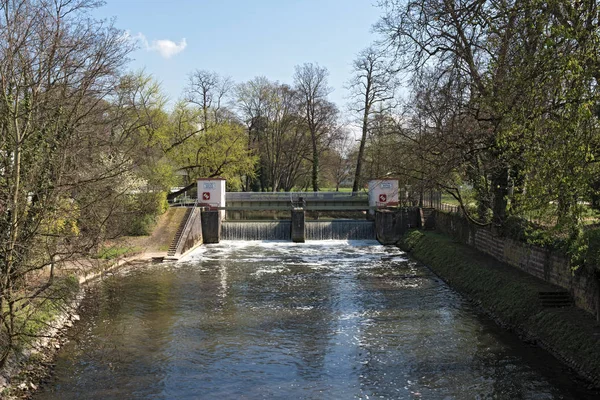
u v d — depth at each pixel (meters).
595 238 20.03
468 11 18.33
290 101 69.44
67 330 22.45
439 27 24.30
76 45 18.55
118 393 16.67
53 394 16.47
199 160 57.47
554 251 24.09
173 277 34.06
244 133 69.62
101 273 33.34
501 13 17.27
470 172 30.19
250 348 20.78
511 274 27.02
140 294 29.38
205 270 36.53
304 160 80.56
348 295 29.09
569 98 13.04
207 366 18.97
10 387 16.09
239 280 33.12
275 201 54.12
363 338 21.83
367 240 51.84
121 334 22.38
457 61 25.12
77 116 20.12
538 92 14.70
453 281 31.14
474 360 19.20
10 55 15.46
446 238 41.19
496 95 19.91
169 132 55.91
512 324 22.70
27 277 18.33
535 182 14.30
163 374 18.23
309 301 27.84
